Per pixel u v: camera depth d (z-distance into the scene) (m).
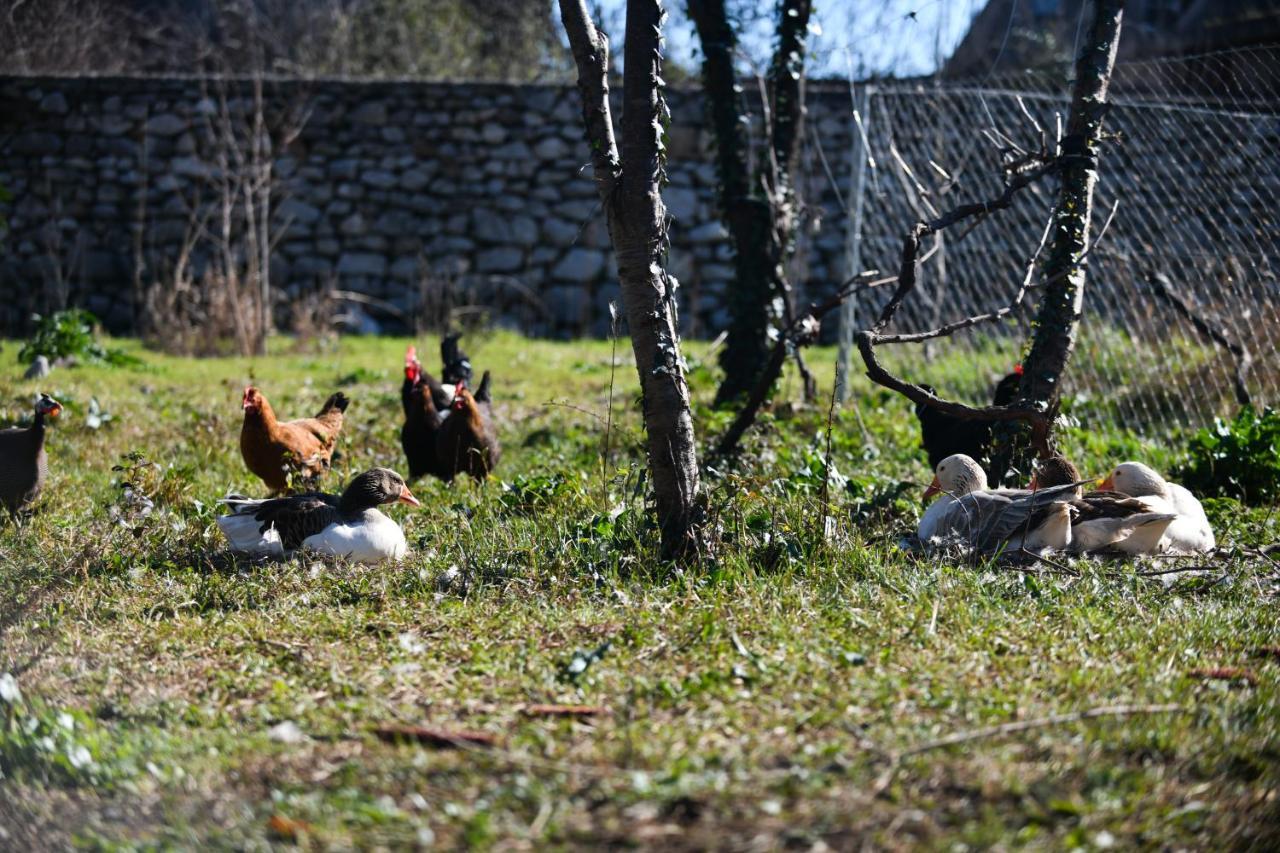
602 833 3.14
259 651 4.74
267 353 16.05
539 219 18.27
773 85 10.73
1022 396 7.13
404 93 18.23
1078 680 4.29
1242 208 11.06
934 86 12.86
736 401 10.65
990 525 6.08
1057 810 3.27
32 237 18.25
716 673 4.32
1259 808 3.36
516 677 4.38
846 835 3.13
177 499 7.15
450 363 10.06
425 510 7.15
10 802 3.44
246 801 3.40
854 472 8.34
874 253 14.23
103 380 12.77
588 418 10.87
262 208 17.73
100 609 5.26
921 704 4.06
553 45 27.19
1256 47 10.99
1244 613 5.25
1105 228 7.32
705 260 18.03
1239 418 8.54
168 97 18.16
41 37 20.83
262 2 27.22
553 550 5.90
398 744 3.76
